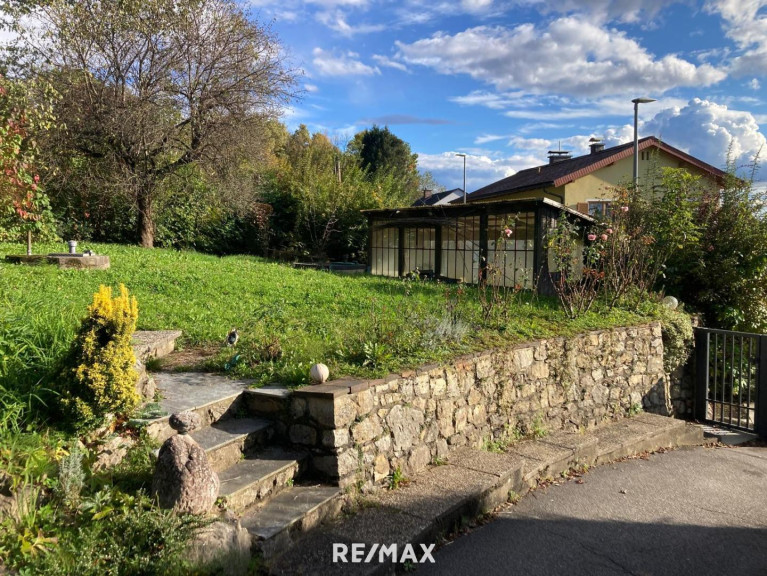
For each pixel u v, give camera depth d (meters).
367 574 3.04
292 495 3.74
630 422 7.16
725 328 9.93
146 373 4.54
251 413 4.43
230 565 2.81
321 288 9.66
